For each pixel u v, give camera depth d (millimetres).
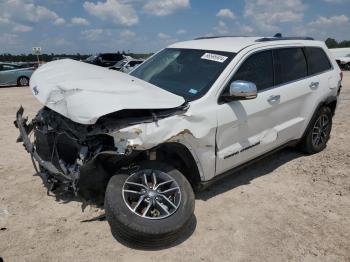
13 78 20844
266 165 5730
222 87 4191
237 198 4613
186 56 4805
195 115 3842
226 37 5398
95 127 3508
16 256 3381
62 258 3367
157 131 3510
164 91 3967
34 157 4195
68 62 4844
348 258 3516
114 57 27188
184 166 4109
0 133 7586
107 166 3535
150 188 3605
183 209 3541
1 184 4855
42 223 3916
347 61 30047
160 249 3539
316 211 4363
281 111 5031
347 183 5145
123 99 3488
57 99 3658
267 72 4859
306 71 5586
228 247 3615
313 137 6078
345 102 11438
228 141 4281
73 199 4410
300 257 3506
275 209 4375
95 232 3766
